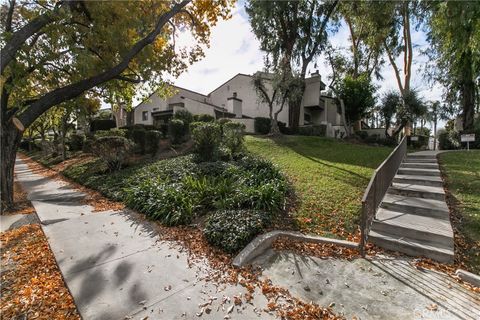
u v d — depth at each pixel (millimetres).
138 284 3062
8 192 6531
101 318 2477
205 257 3779
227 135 10133
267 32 16094
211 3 10984
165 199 5578
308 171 8031
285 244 4121
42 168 16250
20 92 6801
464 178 6285
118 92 11266
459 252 3617
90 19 7742
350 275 3250
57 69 7863
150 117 24219
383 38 17609
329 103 23188
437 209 4539
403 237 4023
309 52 17031
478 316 2471
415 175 6832
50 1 6980
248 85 21750
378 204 4688
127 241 4328
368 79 19750
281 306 2670
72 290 2914
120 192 7230
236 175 6781
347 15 17234
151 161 10586
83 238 4441
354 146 13008
